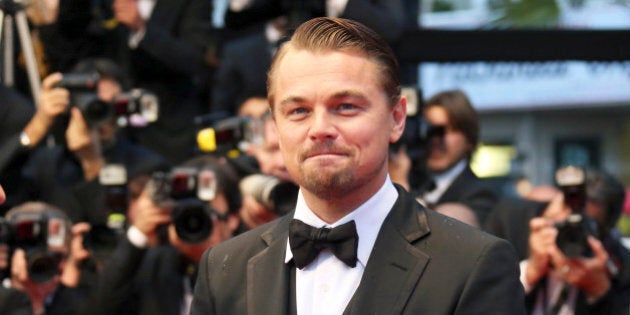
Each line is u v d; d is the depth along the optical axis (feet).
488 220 52.37
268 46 65.16
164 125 65.77
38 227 47.60
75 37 66.80
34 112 55.88
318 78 25.89
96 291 47.85
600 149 116.06
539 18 76.54
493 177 114.73
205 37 68.18
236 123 54.29
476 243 26.53
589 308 47.80
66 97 54.80
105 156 57.41
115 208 51.78
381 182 27.50
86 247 50.90
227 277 28.02
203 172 48.39
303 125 26.04
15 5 61.62
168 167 55.57
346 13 60.39
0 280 47.42
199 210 48.06
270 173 52.21
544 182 114.93
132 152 58.85
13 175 54.80
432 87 75.05
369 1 62.34
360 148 25.93
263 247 28.17
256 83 64.75
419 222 27.30
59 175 58.23
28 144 54.08
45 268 47.42
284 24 63.67
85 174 56.75
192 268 49.08
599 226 48.91
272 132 51.96
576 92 96.02
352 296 26.68
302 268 27.25
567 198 47.93
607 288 47.67
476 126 56.44
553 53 64.80
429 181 55.42
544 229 47.50
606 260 47.26
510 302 26.05
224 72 65.21
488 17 80.02
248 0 67.00
